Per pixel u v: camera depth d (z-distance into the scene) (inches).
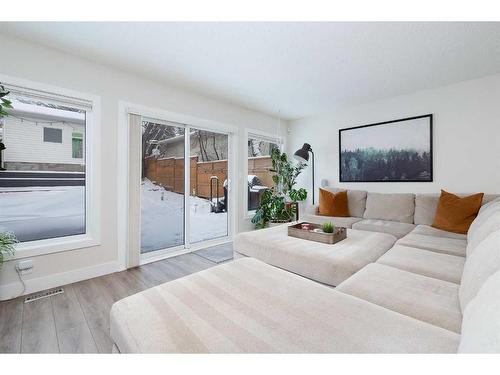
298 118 187.0
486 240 43.4
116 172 104.0
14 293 80.4
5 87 79.8
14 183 87.9
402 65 101.8
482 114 113.6
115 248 103.6
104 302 77.4
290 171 172.9
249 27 76.6
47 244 89.1
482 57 94.7
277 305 38.3
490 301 24.5
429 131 127.9
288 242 83.4
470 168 116.9
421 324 33.5
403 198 126.3
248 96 139.6
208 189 158.9
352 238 89.0
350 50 90.1
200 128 138.3
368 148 150.3
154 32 79.0
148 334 31.5
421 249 76.2
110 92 102.4
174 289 43.9
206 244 143.3
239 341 29.8
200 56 94.6
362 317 35.0
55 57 88.9
